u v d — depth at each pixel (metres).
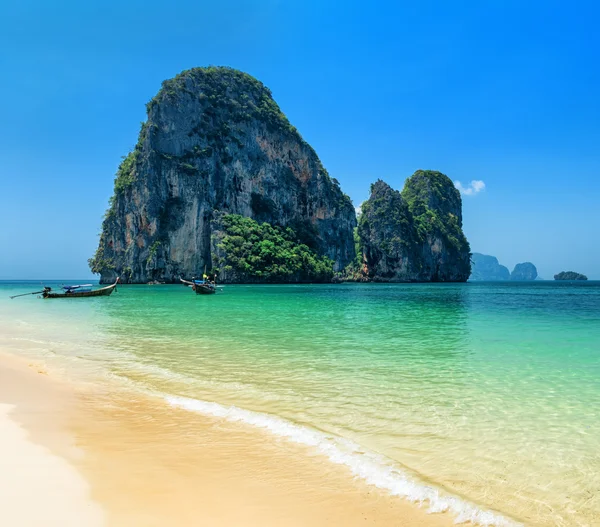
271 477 5.20
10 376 10.42
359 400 8.23
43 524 4.04
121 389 9.16
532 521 4.35
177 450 5.97
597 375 10.12
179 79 104.19
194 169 100.19
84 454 5.77
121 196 101.56
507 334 17.09
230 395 8.63
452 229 161.50
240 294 50.94
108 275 103.19
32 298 46.22
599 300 41.81
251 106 114.44
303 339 15.68
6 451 5.81
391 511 4.50
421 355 12.55
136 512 4.34
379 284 110.50
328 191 125.31
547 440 6.36
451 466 5.53
